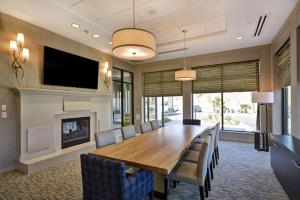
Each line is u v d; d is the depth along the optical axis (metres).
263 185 2.70
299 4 2.86
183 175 2.12
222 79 5.79
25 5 2.95
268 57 5.02
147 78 7.32
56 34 4.12
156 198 2.38
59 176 3.01
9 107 3.30
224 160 3.80
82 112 4.70
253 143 5.23
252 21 3.57
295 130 3.15
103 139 2.73
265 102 4.47
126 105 7.21
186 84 6.34
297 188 2.00
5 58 3.25
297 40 3.03
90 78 4.99
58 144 4.07
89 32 4.08
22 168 3.21
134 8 3.15
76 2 3.00
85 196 1.83
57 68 4.07
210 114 6.08
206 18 3.66
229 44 5.05
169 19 3.68
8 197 2.37
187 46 5.21
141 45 2.11
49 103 3.83
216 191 2.52
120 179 1.60
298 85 3.07
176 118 6.72
